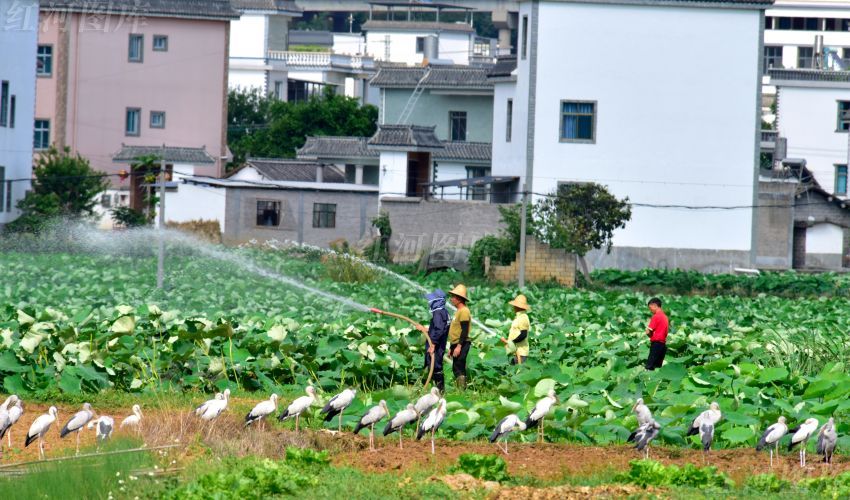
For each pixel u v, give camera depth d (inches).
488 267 2659.9
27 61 3299.7
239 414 959.6
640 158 3117.6
